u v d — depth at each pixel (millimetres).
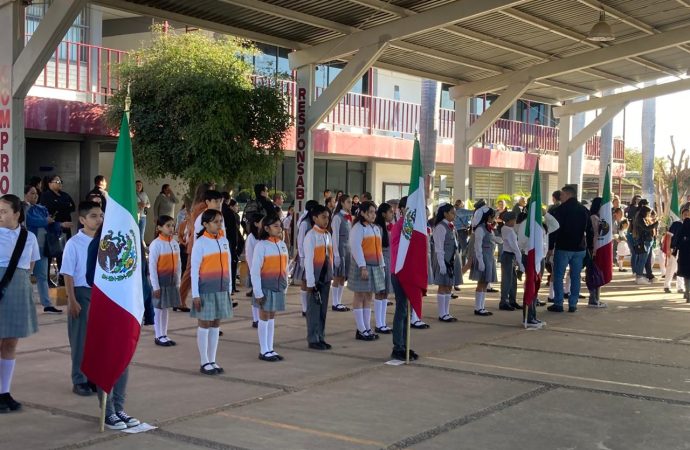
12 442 5383
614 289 16516
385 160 26109
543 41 17703
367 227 9758
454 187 20750
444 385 7312
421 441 5562
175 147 14977
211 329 7703
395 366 8172
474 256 12125
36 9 17359
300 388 7129
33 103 15352
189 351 8789
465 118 20547
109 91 17016
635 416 6316
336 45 15820
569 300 12766
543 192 35688
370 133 24438
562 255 12594
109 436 5562
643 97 21859
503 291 12742
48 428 5738
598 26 14375
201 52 15438
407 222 8430
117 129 15617
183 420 6008
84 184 17953
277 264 8336
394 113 25547
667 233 15883
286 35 16094
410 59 18500
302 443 5469
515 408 6516
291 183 23969
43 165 18422
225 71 15289
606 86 23250
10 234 6055
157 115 15031
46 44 11961
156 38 16266
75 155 18031
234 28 15406
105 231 5777
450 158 26625
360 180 26531
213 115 14594
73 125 16125
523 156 30406
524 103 33844
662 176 32438
